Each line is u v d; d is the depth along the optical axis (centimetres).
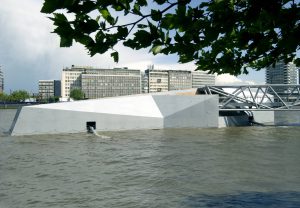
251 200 1827
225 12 249
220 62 350
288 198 1848
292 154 3178
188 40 274
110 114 5719
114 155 3250
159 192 2009
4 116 11156
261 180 2234
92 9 224
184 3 254
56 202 1864
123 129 5766
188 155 3178
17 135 5159
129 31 260
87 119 5584
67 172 2569
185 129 5875
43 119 5341
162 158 3053
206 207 1728
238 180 2245
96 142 4212
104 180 2316
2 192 2059
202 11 257
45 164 2869
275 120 8806
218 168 2606
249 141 4131
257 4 231
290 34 250
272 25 258
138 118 5859
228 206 1738
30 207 1788
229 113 7406
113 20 254
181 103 6106
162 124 5997
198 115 6134
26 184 2238
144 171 2555
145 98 6091
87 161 2981
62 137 4819
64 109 5469
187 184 2170
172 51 280
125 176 2414
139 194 1978
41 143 4169
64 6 215
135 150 3525
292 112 13950
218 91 6606
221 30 256
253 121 7538
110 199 1900
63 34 246
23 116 5253
